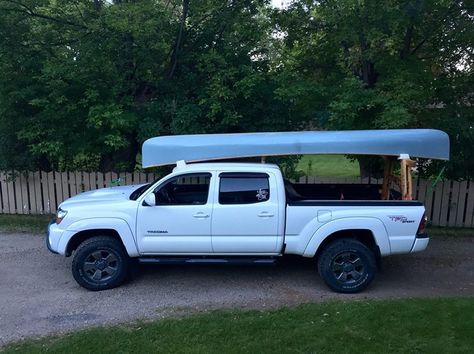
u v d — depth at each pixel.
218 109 9.92
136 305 6.20
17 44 10.27
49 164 11.72
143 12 9.64
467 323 5.42
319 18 10.44
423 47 10.84
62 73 9.76
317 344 4.98
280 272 7.50
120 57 10.33
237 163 6.84
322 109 10.43
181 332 5.28
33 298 6.46
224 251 6.68
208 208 6.57
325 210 6.55
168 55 11.09
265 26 11.00
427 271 7.63
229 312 5.85
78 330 5.44
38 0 10.17
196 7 10.48
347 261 6.60
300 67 11.53
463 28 9.87
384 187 7.86
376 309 5.80
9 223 10.58
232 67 10.23
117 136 9.95
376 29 9.12
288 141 6.75
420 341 5.03
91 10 10.48
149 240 6.63
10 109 10.58
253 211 6.56
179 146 6.89
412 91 9.37
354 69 10.62
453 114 10.37
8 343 5.15
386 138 6.76
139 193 7.13
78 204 6.83
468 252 8.68
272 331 5.29
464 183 10.37
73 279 7.20
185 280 7.15
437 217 10.54
